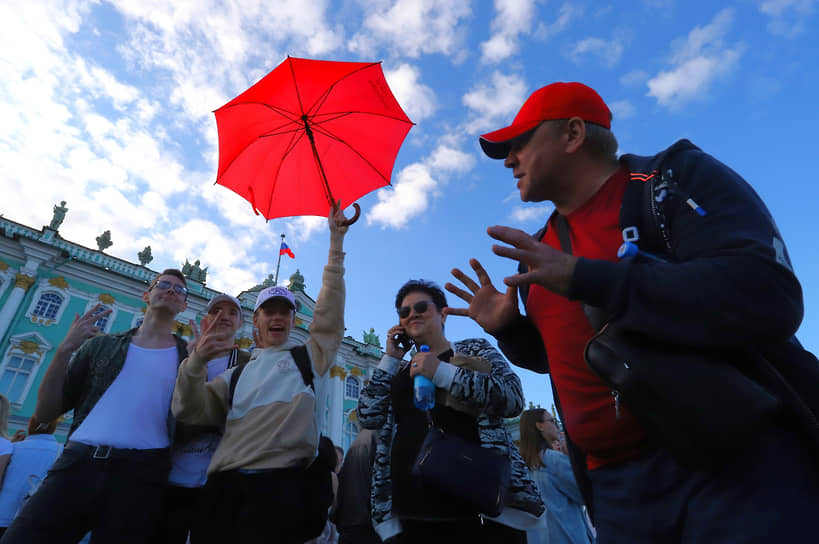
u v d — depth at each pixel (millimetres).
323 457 2441
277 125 3268
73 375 2836
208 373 3006
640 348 846
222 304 3373
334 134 3271
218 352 2414
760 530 729
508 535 1972
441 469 1854
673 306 791
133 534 2283
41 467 3904
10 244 18688
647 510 956
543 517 2104
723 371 768
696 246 875
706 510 821
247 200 3320
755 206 873
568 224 1295
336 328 2789
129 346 2945
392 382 2539
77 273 19578
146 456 2518
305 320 25453
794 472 756
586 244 1181
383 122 3381
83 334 2936
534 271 922
